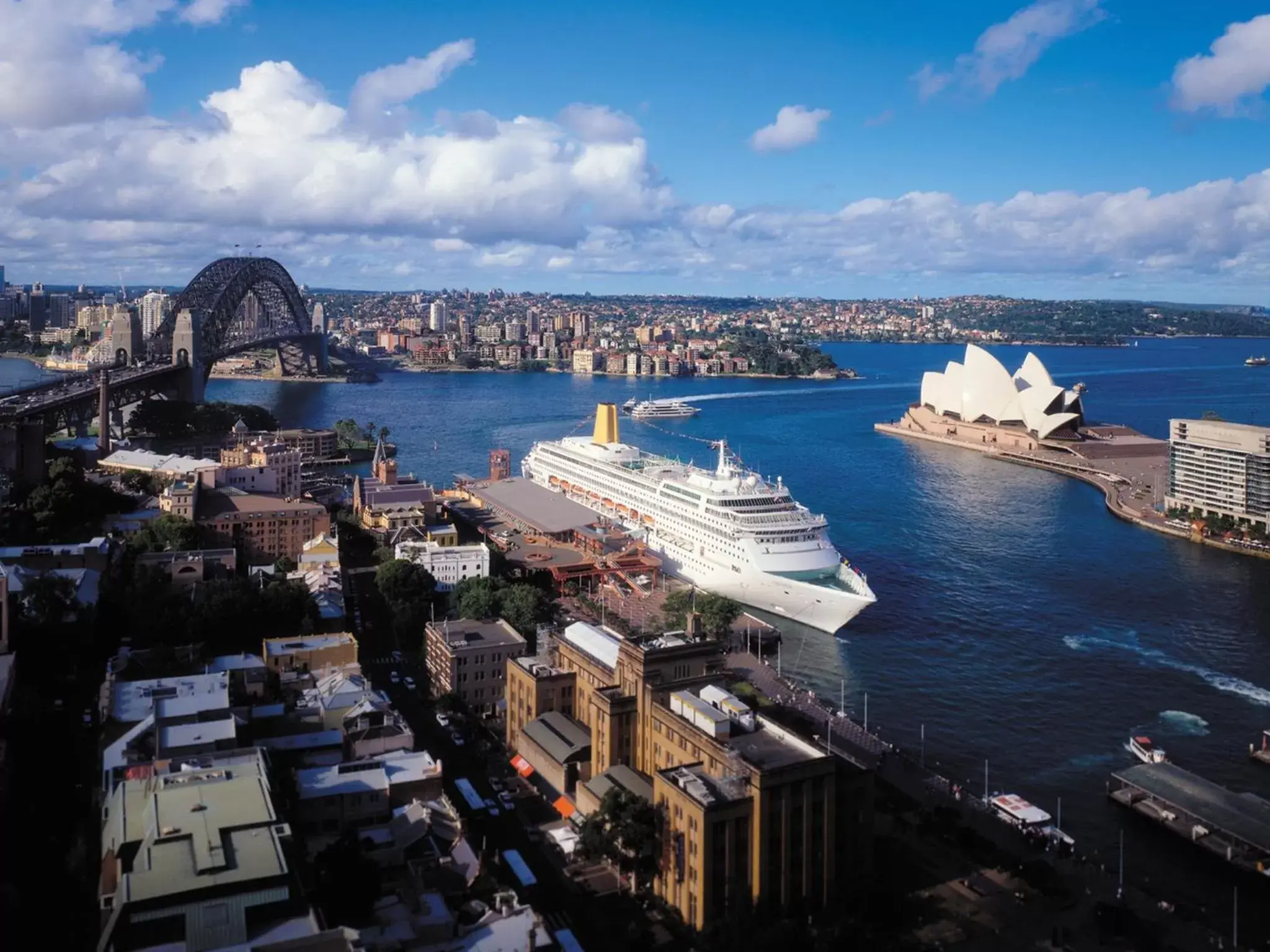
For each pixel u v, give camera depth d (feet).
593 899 410.93
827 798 402.31
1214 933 404.98
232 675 526.16
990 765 545.03
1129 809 501.15
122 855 333.42
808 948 366.63
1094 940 394.32
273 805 356.38
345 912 342.64
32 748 463.42
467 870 391.04
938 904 413.39
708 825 382.01
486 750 533.96
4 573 515.50
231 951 294.05
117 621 618.03
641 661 479.82
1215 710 618.44
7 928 346.95
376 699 504.43
